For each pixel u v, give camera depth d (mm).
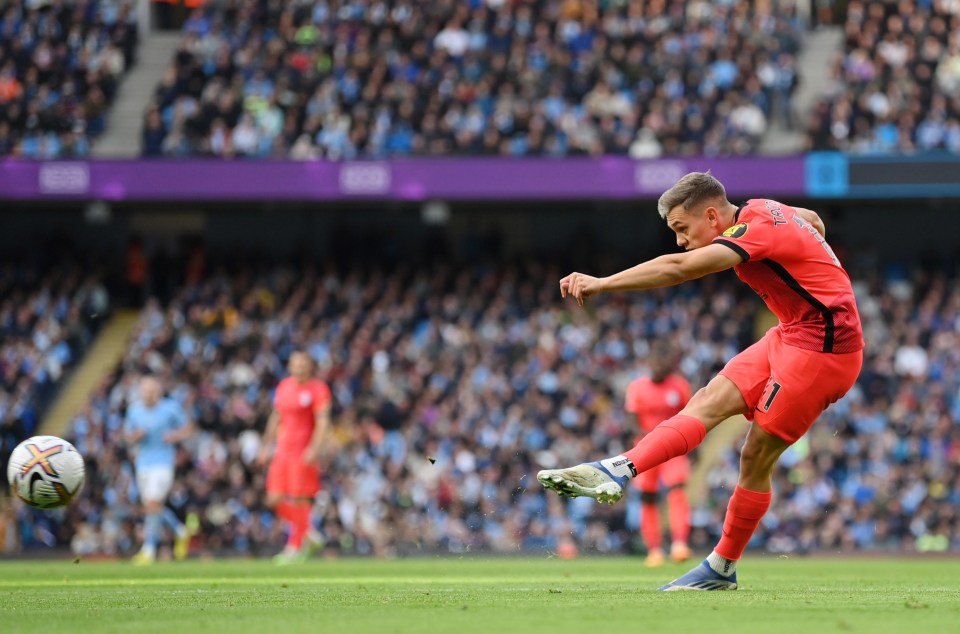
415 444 75875
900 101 94438
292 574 37594
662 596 21641
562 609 18469
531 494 73250
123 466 73562
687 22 100562
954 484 73500
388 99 96375
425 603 20250
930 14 100500
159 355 85500
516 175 91812
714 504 72062
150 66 107938
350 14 102375
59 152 96000
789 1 108375
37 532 72438
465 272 96500
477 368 83875
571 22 101188
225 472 74062
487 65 97812
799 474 72812
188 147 94125
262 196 92312
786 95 97500
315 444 49688
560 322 90062
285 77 97500
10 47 100938
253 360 85375
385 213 105562
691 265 20641
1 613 18938
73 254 100875
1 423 82062
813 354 21375
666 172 90562
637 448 21219
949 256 102250
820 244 21438
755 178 89875
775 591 23281
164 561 56062
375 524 71750
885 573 37312
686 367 84312
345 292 94000
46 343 91000
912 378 82812
